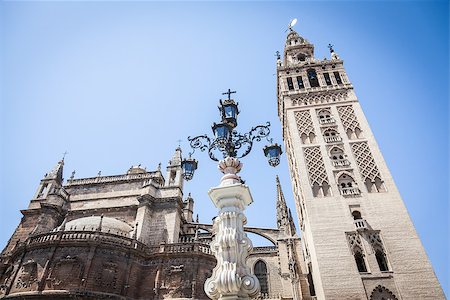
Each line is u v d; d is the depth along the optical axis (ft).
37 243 116.57
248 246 35.37
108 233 121.39
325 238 96.37
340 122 129.90
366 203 102.99
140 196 148.46
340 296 84.89
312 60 166.09
